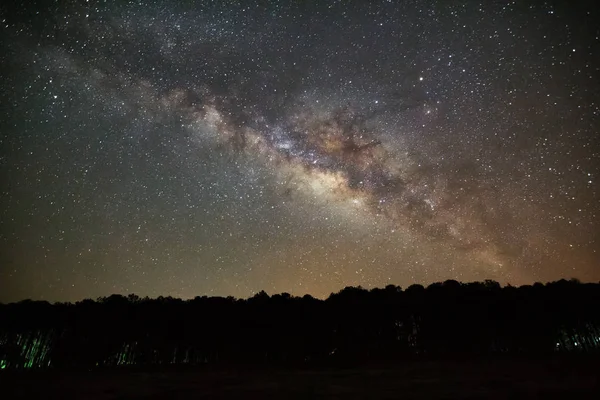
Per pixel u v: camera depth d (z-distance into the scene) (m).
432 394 3.78
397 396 3.75
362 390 4.00
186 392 4.06
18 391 4.16
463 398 3.63
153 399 3.85
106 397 3.92
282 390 4.07
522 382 4.09
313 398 3.76
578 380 4.09
